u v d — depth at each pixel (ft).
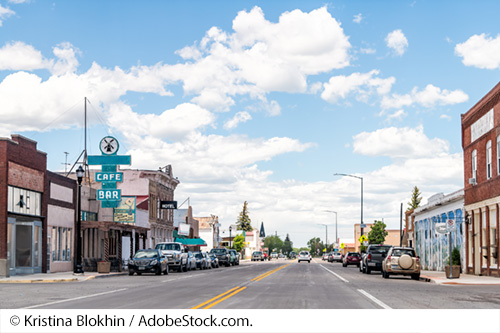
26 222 130.11
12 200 122.72
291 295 70.74
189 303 60.39
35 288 86.02
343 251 532.32
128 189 224.53
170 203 244.63
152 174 233.35
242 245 502.79
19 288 86.12
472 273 137.80
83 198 163.12
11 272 123.44
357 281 104.47
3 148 119.85
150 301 62.75
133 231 194.49
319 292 75.77
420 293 75.15
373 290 80.02
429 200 186.09
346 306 57.47
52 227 141.18
